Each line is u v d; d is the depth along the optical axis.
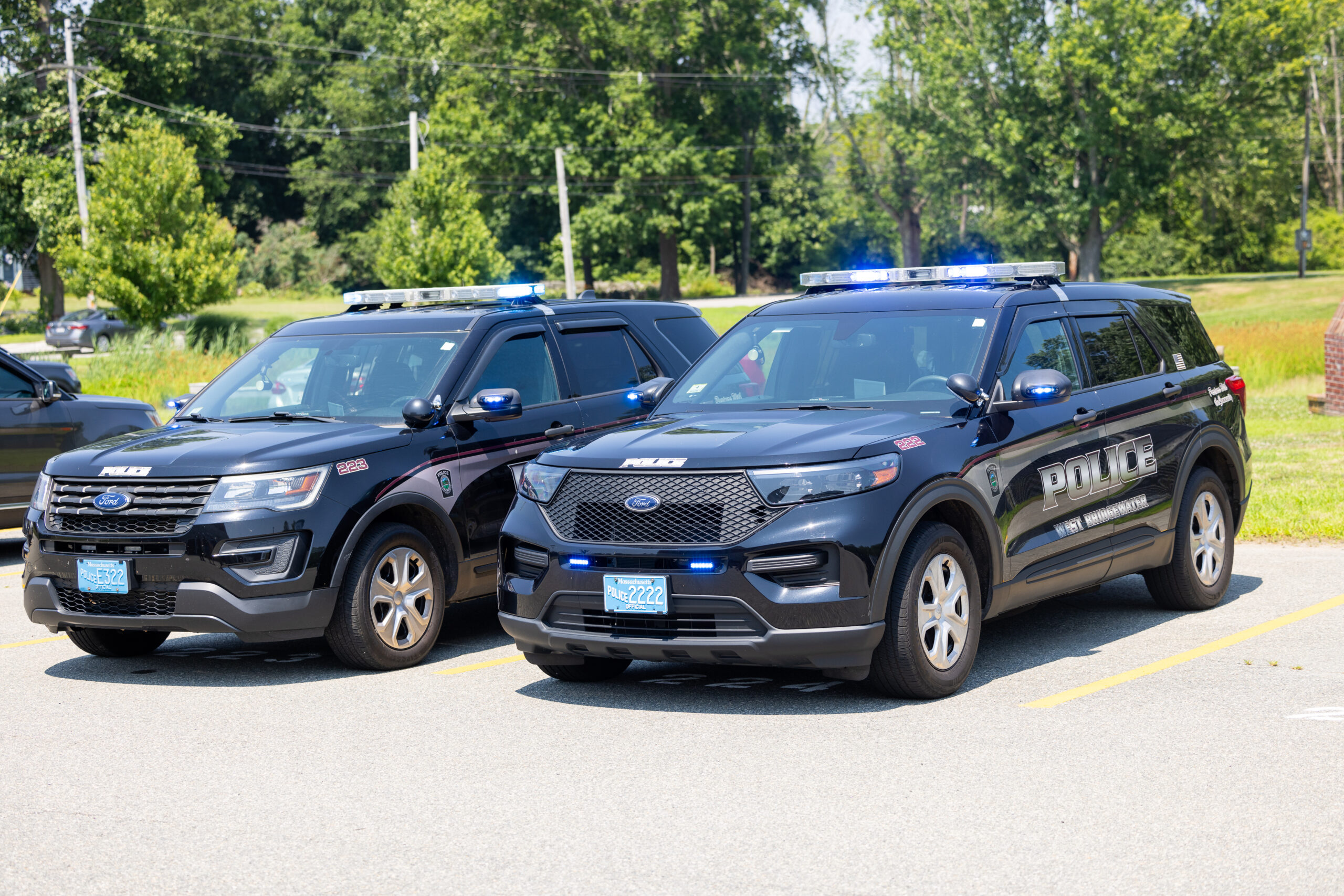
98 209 43.75
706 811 5.29
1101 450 8.14
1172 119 60.91
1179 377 9.12
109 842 5.14
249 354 9.72
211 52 91.06
